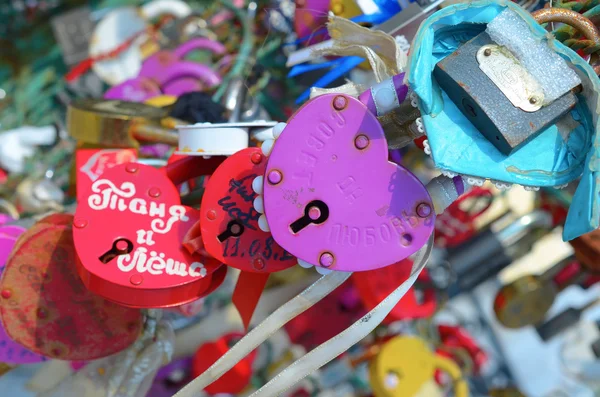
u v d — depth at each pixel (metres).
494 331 0.73
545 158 0.30
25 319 0.40
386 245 0.32
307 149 0.31
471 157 0.29
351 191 0.31
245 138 0.36
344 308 0.64
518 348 0.73
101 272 0.35
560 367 0.73
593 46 0.31
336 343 0.33
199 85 0.64
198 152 0.36
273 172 0.31
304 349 0.65
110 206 0.36
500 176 0.29
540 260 0.76
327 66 0.47
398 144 0.34
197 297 0.37
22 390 0.52
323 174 0.31
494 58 0.29
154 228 0.36
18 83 0.85
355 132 0.31
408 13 0.41
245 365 0.57
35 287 0.40
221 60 0.65
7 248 0.43
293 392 0.63
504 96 0.29
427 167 0.62
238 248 0.35
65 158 0.67
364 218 0.32
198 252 0.36
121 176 0.36
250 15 0.61
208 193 0.35
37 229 0.40
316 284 0.35
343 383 0.64
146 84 0.63
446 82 0.29
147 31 0.76
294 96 0.57
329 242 0.32
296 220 0.32
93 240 0.35
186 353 0.61
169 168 0.37
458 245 0.62
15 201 0.57
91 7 0.87
